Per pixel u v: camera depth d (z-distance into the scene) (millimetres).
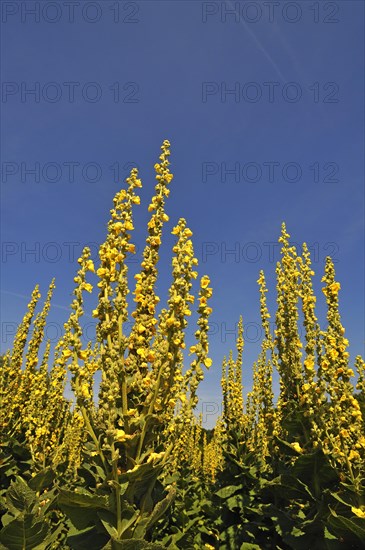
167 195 4109
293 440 6277
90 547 3412
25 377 8781
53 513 6543
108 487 3312
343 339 5031
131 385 3508
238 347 9719
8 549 4531
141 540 2994
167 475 7363
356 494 4664
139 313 3779
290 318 6629
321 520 5078
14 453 8477
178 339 3453
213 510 9812
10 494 5156
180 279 3615
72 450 8977
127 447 3365
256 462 9266
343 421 4906
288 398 6789
